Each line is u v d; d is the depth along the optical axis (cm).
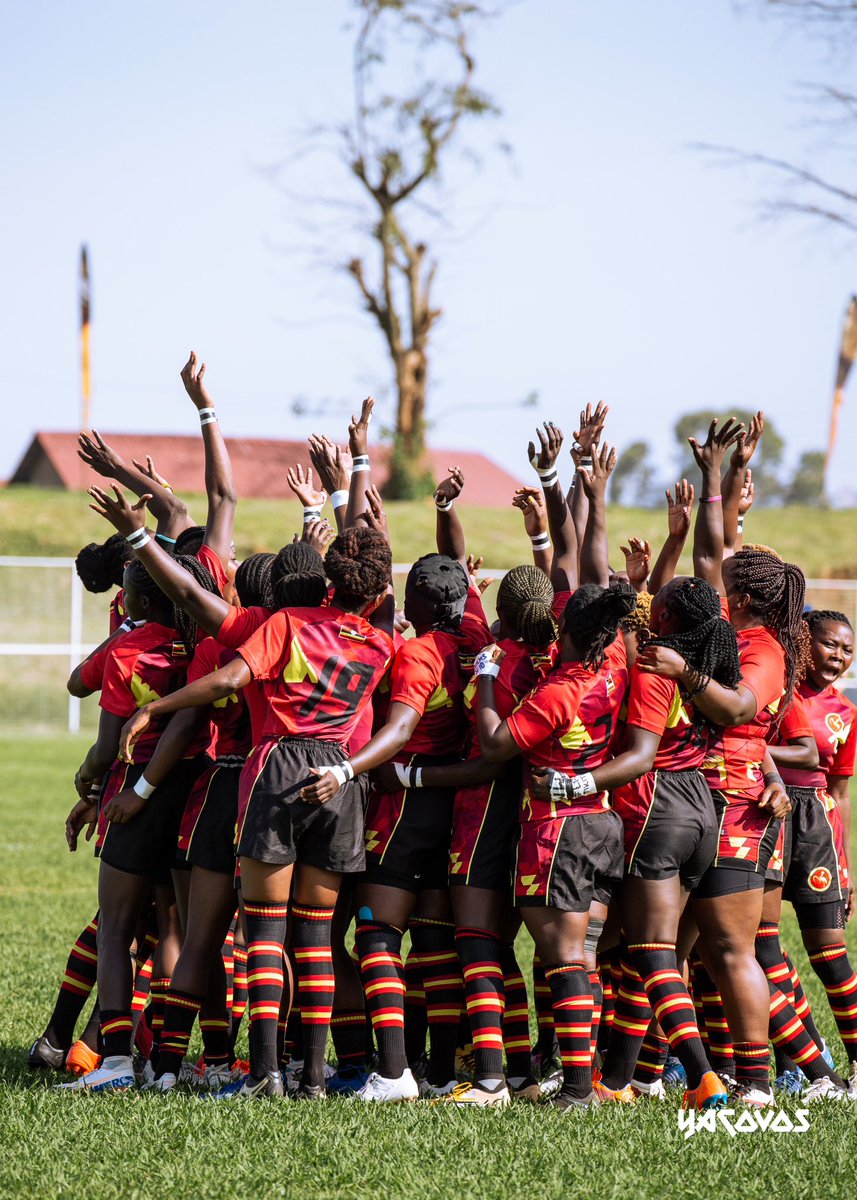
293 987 1891
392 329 15900
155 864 1816
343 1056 1841
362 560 1736
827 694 2077
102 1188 1315
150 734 1830
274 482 16712
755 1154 1471
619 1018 1803
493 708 1708
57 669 10069
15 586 10950
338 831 1692
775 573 1841
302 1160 1401
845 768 2047
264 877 1664
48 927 3148
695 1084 1661
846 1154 1479
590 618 1669
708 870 1744
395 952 1756
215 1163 1385
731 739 1772
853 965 2928
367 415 2128
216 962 1869
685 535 2075
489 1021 1705
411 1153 1430
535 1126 1542
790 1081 1947
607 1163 1415
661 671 1680
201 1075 1911
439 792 1770
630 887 1723
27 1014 2280
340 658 1703
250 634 1728
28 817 5178
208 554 1928
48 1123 1525
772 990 1891
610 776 1662
